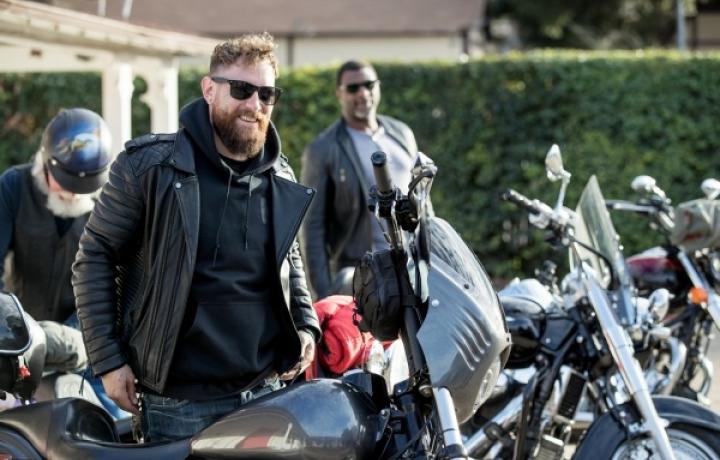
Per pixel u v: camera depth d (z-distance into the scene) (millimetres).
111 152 5586
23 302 5688
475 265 4117
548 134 13266
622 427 4996
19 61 9336
